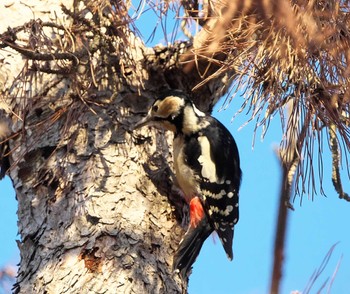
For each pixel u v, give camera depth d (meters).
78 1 7.73
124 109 8.30
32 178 8.01
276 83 6.34
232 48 6.56
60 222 7.62
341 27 5.58
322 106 6.66
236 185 9.40
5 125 8.48
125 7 7.54
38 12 8.75
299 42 5.53
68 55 7.38
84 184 7.75
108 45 7.88
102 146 7.97
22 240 7.82
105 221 7.53
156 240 7.74
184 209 8.66
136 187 7.90
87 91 7.97
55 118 7.97
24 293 7.34
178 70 8.51
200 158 9.05
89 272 7.25
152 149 8.34
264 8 4.86
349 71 5.46
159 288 7.45
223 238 9.02
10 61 8.65
